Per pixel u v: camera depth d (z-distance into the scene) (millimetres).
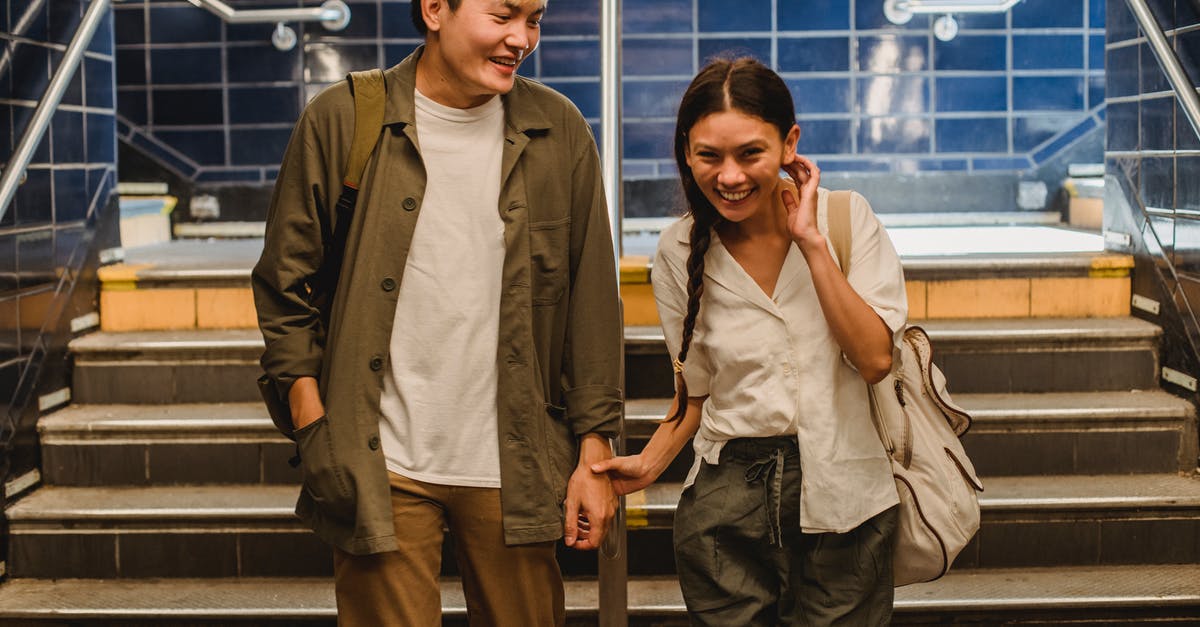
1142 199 3871
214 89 5762
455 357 2127
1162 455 3535
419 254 2119
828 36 5637
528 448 2141
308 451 2098
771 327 2053
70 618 3152
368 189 2109
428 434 2131
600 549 2578
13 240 3438
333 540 2137
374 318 2102
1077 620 3111
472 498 2158
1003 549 3316
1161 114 3713
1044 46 5660
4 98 3400
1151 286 3818
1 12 3395
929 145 5715
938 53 5660
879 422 2115
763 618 2141
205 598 3229
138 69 5754
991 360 3736
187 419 3582
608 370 2215
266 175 5809
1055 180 5738
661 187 5598
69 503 3418
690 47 5582
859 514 2049
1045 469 3535
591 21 5602
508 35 2018
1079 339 3730
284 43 5711
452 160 2131
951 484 2125
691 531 2125
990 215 5762
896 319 2002
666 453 2225
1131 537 3314
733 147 1924
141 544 3361
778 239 2092
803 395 2043
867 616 2113
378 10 5707
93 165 4023
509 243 2113
